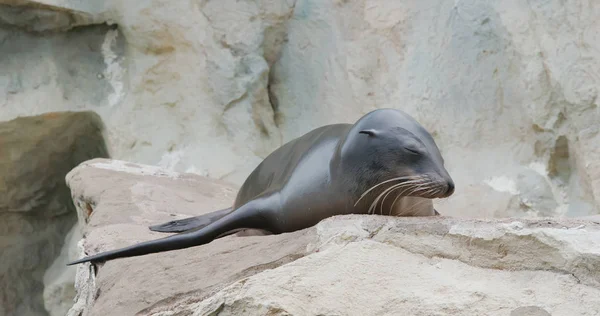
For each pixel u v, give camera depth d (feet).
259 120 127.34
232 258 50.29
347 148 53.11
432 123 121.08
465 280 42.88
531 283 41.98
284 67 130.82
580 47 113.80
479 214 114.42
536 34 116.57
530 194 114.11
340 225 47.60
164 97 126.52
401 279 43.19
